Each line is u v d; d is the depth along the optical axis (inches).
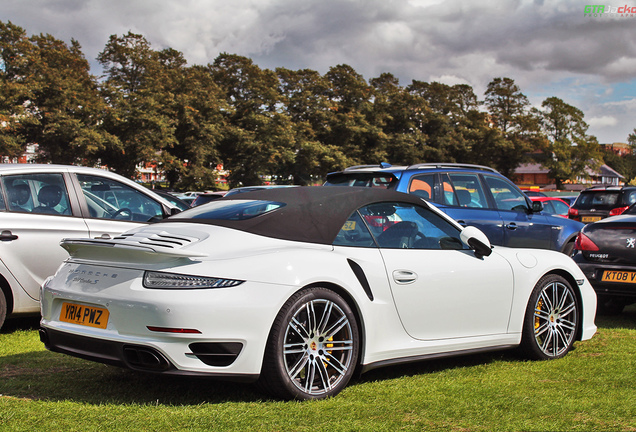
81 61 2495.1
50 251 201.0
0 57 2181.3
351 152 3221.0
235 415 108.8
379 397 124.0
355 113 3284.9
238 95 2945.4
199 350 111.3
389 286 136.8
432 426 105.2
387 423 106.0
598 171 3978.8
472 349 153.0
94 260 125.9
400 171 269.7
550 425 106.9
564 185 3998.5
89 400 120.6
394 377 144.3
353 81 3314.5
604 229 245.1
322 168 3120.1
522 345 165.6
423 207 157.4
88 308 120.9
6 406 113.3
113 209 219.6
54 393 126.0
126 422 104.0
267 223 130.3
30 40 2295.8
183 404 118.5
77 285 123.4
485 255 158.7
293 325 119.7
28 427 100.1
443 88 3880.4
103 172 223.5
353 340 128.9
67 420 104.7
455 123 3890.3
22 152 2176.4
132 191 227.8
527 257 169.5
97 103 2262.6
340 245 134.9
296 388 119.2
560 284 172.7
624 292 235.5
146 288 113.2
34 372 144.9
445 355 147.9
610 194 544.4
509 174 4062.5
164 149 2551.7
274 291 117.0
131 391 128.2
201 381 136.3
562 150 3789.4
